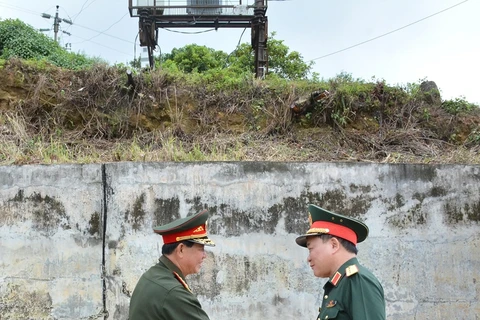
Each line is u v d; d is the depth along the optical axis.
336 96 7.31
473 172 5.22
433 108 7.59
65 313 5.08
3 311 5.09
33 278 5.14
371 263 5.10
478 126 7.38
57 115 7.20
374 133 7.21
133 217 5.17
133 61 10.52
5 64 7.54
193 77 7.87
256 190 5.18
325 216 2.83
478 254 5.14
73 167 5.25
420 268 5.10
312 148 6.89
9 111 7.11
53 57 12.05
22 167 5.27
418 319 5.04
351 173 5.20
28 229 5.20
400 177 5.20
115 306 5.06
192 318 2.79
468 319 5.05
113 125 7.23
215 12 10.47
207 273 5.06
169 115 7.39
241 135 7.11
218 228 5.14
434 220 5.16
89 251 5.14
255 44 10.80
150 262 5.10
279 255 5.09
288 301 5.02
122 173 5.22
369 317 2.49
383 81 7.57
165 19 10.53
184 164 5.22
